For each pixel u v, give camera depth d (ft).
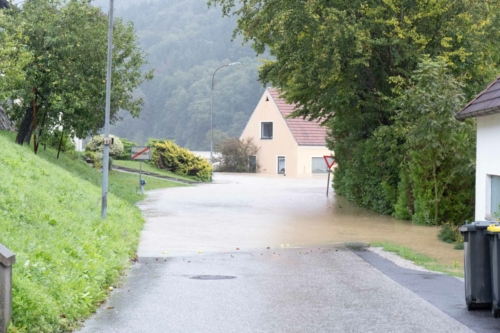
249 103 350.23
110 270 36.22
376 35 82.79
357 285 36.24
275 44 82.74
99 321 27.27
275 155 229.45
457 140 70.49
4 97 81.71
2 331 21.72
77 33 93.76
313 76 79.97
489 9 81.20
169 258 46.44
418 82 73.00
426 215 71.67
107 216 56.95
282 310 29.86
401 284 36.50
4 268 21.83
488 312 29.27
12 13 96.73
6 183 43.04
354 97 86.22
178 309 29.86
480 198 55.42
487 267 29.17
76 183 66.69
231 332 25.91
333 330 26.25
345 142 97.86
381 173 85.76
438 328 26.48
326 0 78.38
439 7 78.23
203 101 343.05
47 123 97.55
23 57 78.23
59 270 30.37
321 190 130.21
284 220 75.00
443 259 47.57
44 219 40.16
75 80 93.76
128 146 184.85
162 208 88.02
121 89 98.63
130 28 100.42
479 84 82.64
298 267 42.98
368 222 74.18
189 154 170.50
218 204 95.66
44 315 24.61
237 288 35.19
